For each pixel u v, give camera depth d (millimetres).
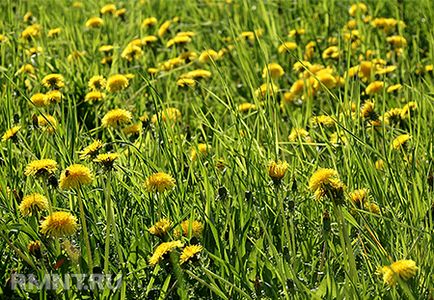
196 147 6395
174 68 10492
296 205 6117
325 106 9250
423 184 6117
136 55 10406
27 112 8625
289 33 12133
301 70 9883
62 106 7547
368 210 5852
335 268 5527
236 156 6621
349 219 5480
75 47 11469
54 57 10695
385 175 6391
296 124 7684
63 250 5531
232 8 13531
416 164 6562
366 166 6188
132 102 9297
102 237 5715
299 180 6551
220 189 5570
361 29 11617
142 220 5758
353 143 6500
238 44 9641
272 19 11578
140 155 6238
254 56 11125
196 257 4898
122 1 14539
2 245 5480
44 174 5254
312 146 7242
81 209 5137
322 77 8977
